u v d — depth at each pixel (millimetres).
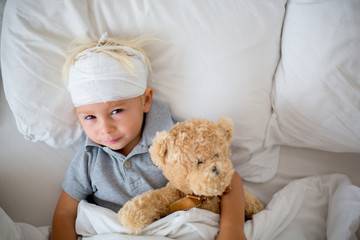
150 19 795
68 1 757
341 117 788
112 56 705
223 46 810
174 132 605
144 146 788
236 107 847
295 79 808
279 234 763
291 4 845
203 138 591
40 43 766
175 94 854
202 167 564
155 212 663
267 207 797
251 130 884
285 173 946
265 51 833
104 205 817
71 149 904
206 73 825
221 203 707
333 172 939
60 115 810
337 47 740
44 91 785
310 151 960
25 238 728
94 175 805
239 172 935
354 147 844
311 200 839
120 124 726
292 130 885
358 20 731
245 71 824
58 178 884
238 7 805
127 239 630
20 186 852
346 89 752
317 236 777
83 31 775
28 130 805
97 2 790
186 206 658
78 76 695
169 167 605
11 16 761
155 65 846
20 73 767
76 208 810
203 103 847
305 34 782
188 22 798
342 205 779
